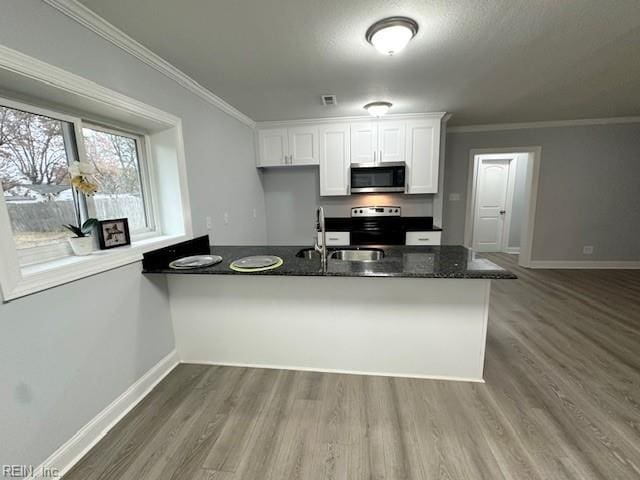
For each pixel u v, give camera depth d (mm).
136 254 1770
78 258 1487
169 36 1673
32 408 1213
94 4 1368
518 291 3477
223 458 1374
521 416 1579
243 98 2770
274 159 3822
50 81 1256
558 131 4156
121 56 1665
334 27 1621
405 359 1939
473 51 1927
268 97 2754
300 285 1955
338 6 1438
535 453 1357
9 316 1124
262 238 4234
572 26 1656
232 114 3113
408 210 4109
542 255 4531
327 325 1980
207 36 1682
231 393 1827
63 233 1542
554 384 1831
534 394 1747
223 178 2943
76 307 1398
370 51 1898
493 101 3037
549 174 4285
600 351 2191
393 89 2604
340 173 3723
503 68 2199
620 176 4160
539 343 2314
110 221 1712
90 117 1671
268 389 1857
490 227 5953
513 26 1643
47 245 1445
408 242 3668
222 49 1835
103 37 1540
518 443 1413
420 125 3516
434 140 3523
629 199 4199
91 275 1474
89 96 1441
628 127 4020
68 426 1364
